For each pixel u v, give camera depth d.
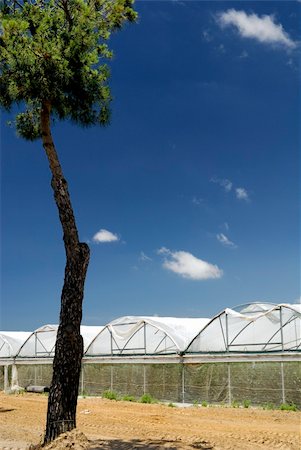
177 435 18.08
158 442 16.08
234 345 28.30
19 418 23.36
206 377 29.25
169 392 30.83
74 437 14.28
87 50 15.29
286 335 26.44
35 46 14.70
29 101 15.94
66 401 14.54
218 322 29.22
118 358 33.81
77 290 14.95
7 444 16.80
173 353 30.92
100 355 35.03
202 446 15.45
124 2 15.49
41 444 14.66
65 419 14.49
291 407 25.12
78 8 15.23
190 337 32.28
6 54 14.70
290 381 25.88
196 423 21.08
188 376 30.08
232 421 21.70
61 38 14.98
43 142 15.77
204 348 29.50
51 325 39.75
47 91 14.82
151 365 32.12
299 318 26.14
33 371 40.38
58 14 15.32
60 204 15.45
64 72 14.66
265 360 26.83
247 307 28.41
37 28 14.98
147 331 32.97
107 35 15.68
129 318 34.03
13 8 15.51
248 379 27.47
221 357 28.59
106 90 15.82
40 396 34.88
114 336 34.56
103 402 29.56
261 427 19.91
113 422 21.50
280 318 26.83
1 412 25.52
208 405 28.22
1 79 15.18
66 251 15.26
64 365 14.63
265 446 15.93
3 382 43.09
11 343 42.88
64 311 14.86
